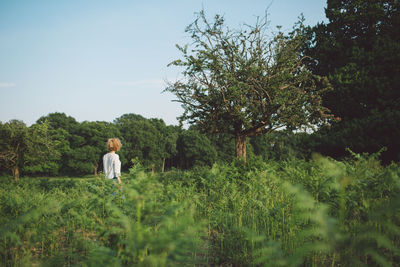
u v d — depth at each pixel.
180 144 69.81
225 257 3.07
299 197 1.65
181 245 1.64
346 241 1.60
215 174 6.55
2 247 2.63
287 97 11.41
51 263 2.48
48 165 50.44
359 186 2.87
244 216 3.95
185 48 11.45
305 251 1.60
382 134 13.31
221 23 11.73
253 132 12.65
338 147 14.64
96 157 59.28
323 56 17.03
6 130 29.52
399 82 14.08
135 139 65.50
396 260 2.28
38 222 2.97
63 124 64.19
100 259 1.82
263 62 11.97
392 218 2.02
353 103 14.96
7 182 11.60
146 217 1.93
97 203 3.17
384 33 16.30
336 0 17.69
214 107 12.25
